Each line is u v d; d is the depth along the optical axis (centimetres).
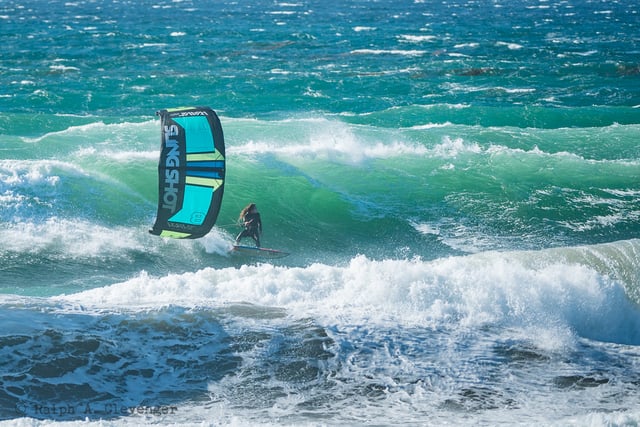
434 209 7262
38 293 5231
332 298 4331
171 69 16450
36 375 3319
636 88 14750
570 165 8138
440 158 8219
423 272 4475
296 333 3853
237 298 4297
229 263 6084
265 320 3978
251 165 7700
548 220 7138
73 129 8506
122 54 18638
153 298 4238
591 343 4062
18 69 16062
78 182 6694
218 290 4378
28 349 3478
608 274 5225
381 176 7775
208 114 4709
